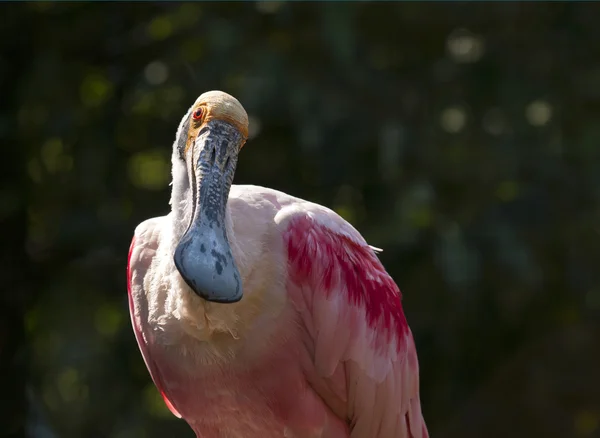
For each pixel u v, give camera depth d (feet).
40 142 44.11
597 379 48.34
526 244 43.37
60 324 45.42
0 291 45.11
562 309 48.03
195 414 23.53
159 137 46.44
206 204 20.56
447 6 44.04
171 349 22.57
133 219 45.21
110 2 44.73
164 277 22.20
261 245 22.40
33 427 46.62
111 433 46.70
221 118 21.50
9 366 45.06
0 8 43.68
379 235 41.98
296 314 22.68
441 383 48.83
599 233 45.21
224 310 21.29
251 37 42.52
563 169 44.39
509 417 49.06
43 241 45.88
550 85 45.42
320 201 44.96
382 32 44.73
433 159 42.98
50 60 43.55
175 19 45.03
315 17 41.96
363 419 24.17
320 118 41.34
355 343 23.54
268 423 23.20
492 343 48.16
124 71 46.06
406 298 45.11
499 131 44.47
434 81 44.96
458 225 42.52
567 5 45.14
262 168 44.55
